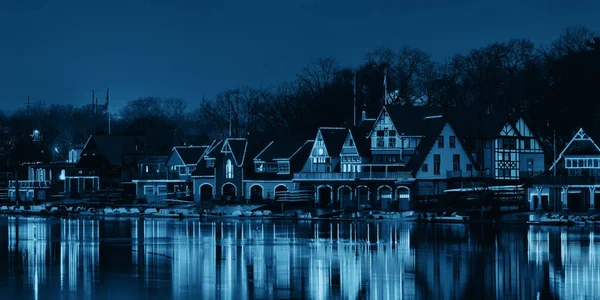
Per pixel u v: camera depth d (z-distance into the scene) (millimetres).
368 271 76688
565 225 111562
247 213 135875
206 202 151250
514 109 163125
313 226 117562
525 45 173125
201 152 169000
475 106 159500
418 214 122062
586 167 120438
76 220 136875
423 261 81812
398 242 95938
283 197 142250
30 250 91938
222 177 153500
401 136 135125
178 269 78188
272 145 153500
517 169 140250
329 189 142000
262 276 74562
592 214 115125
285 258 84375
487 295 66812
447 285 70375
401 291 68375
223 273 76000
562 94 147500
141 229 116562
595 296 66250
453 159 135500
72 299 65875
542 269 77188
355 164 138750
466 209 125188
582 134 121125
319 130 144625
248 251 89688
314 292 68125
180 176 169000
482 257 84000
